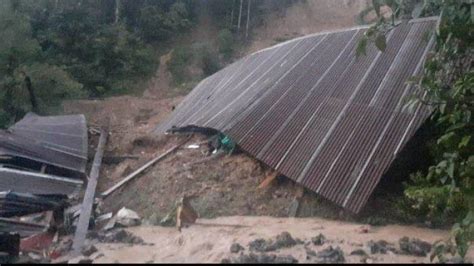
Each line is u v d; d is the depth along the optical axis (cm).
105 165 1859
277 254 972
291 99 1539
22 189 1488
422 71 1348
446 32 1060
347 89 1461
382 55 1490
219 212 1345
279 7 4094
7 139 1736
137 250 1066
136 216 1381
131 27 3884
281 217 1292
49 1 3634
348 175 1245
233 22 4022
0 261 956
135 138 2027
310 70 1638
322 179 1262
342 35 1723
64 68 3228
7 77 2538
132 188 1563
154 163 1675
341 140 1323
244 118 1527
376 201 1242
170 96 3447
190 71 3666
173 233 1211
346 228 1168
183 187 1457
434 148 1223
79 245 1119
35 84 2619
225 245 1048
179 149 1780
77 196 1538
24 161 1677
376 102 1365
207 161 1563
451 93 1033
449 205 1124
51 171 1694
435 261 938
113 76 3588
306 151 1344
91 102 2972
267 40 3891
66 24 3531
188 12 4038
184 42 3919
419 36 1455
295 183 1349
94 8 3784
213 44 3822
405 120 1279
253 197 1370
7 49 2577
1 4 2727
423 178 1198
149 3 3962
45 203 1268
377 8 1100
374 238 1087
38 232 1185
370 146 1276
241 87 1880
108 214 1431
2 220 1176
